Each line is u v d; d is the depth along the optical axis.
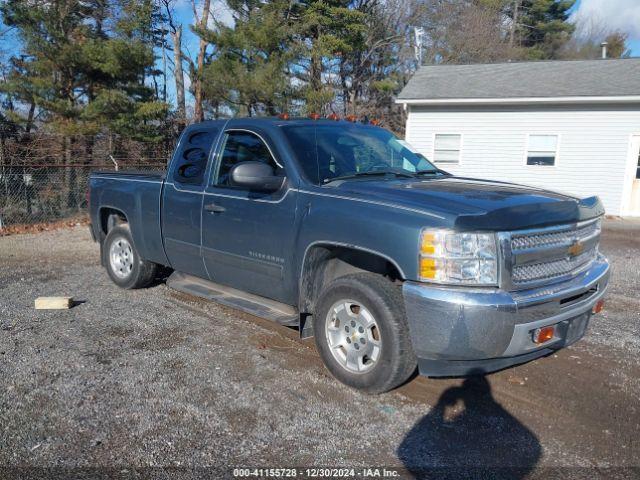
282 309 4.46
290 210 4.05
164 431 3.25
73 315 5.36
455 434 3.29
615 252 9.44
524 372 4.16
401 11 32.47
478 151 17.36
